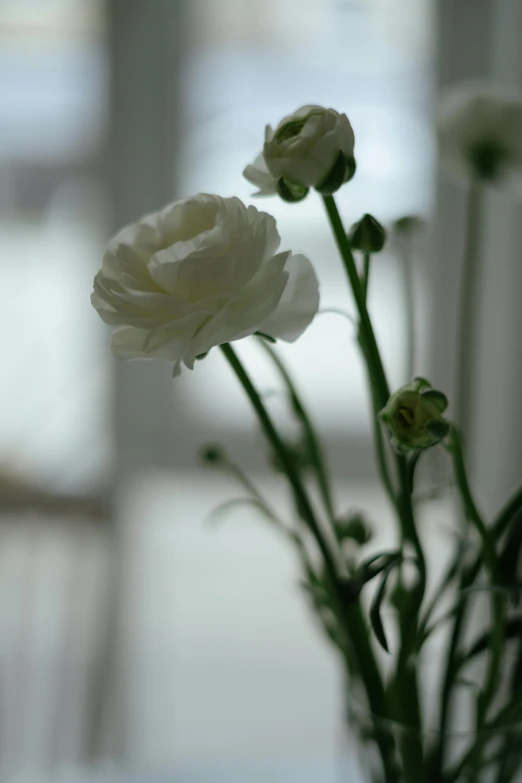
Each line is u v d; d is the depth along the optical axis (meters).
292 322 0.56
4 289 1.69
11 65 1.59
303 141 0.52
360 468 1.70
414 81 1.55
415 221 0.62
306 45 1.57
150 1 1.56
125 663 1.62
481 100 0.63
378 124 1.56
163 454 1.72
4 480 1.59
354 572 0.59
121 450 1.71
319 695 1.70
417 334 1.58
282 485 1.75
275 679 1.74
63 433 1.71
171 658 1.77
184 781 0.77
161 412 1.70
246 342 1.65
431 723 0.63
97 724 1.50
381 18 1.55
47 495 1.58
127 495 1.67
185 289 0.52
